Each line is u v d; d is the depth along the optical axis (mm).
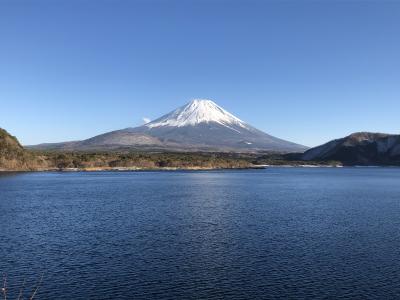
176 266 36344
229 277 33562
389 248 42688
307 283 32250
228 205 78312
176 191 108938
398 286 31688
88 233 50094
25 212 68188
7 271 35094
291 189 118812
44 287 31438
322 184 141375
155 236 48281
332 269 35625
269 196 97125
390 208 75000
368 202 85188
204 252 40906
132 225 55562
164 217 62594
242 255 39844
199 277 33562
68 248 42531
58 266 36406
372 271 35125
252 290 30812
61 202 82875
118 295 29922
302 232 50844
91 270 35281
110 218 61625
